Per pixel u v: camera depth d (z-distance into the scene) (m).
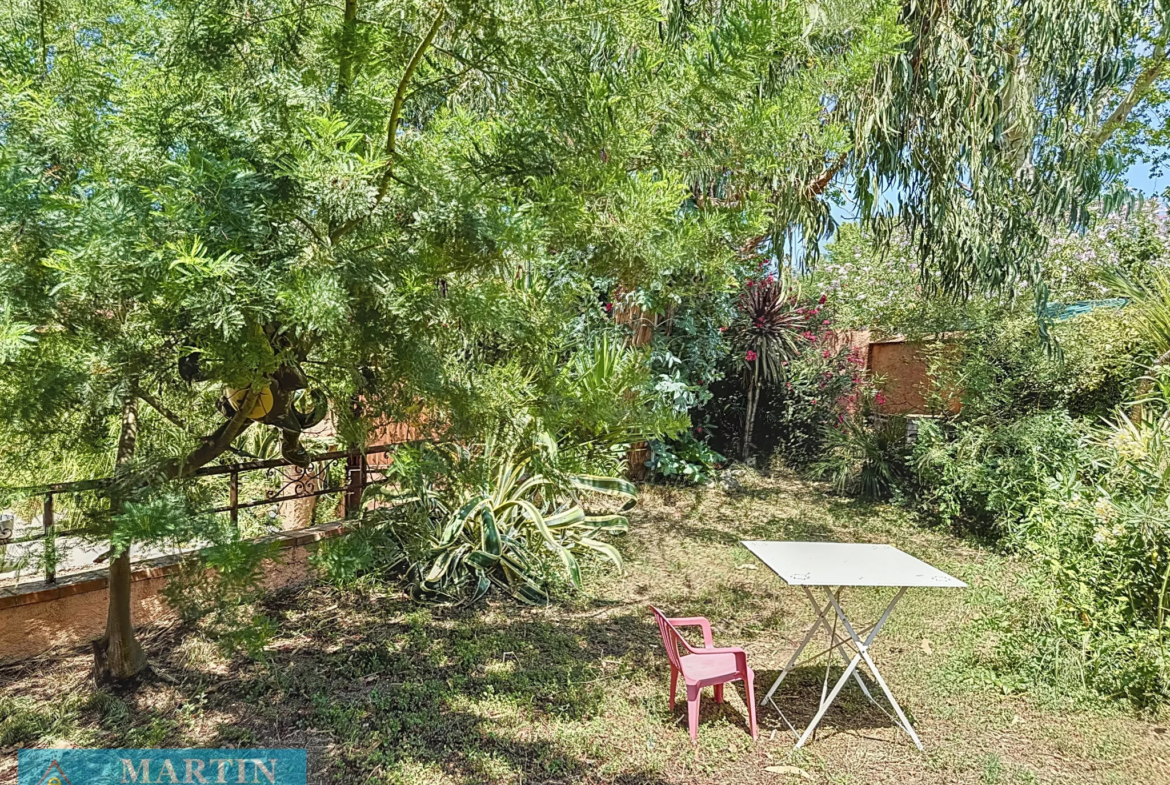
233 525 2.12
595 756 2.71
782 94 2.84
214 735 2.74
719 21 2.93
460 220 1.88
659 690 3.27
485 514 4.56
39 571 3.44
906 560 3.13
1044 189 5.81
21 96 1.80
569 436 2.87
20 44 2.06
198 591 2.25
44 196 1.60
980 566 4.98
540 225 1.99
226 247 1.60
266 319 1.68
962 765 2.69
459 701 3.06
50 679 3.06
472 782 2.50
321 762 2.59
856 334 9.02
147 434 2.61
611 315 6.91
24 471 2.46
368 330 1.94
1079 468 4.21
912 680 3.41
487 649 3.59
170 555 3.29
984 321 6.44
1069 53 5.32
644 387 2.93
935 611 4.27
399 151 2.17
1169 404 4.11
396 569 4.50
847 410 8.24
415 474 2.55
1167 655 3.02
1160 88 8.78
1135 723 3.00
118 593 2.97
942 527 6.01
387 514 2.66
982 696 3.25
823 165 5.69
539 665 3.46
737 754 2.78
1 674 3.08
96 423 2.23
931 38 5.05
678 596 4.55
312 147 1.83
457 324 2.24
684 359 7.57
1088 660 3.33
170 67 2.00
